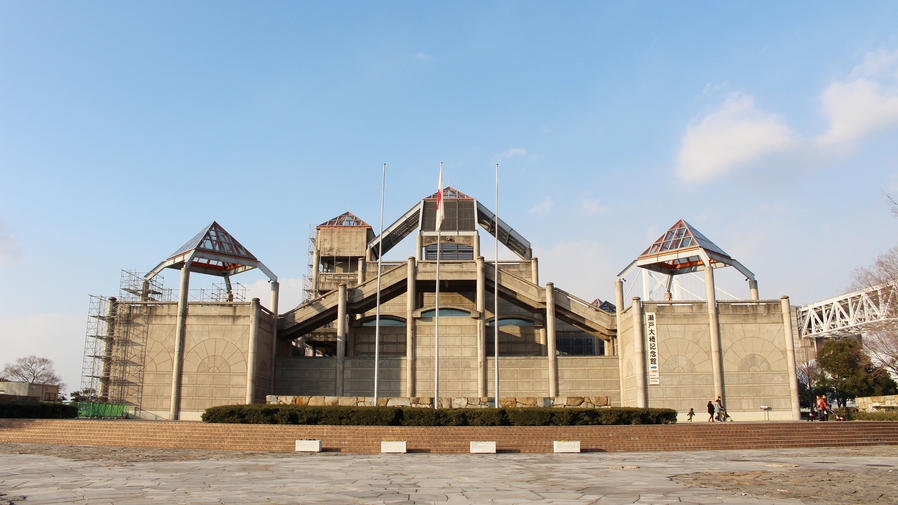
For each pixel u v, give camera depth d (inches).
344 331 2276.1
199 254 2196.1
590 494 657.0
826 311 4323.3
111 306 2206.0
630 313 2113.7
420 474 860.6
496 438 1305.4
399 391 2241.6
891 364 2684.5
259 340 2144.4
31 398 2119.8
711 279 2068.2
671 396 1999.3
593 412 1444.4
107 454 1162.0
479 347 2255.2
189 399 2082.9
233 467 951.6
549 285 2281.0
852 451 1261.1
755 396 1990.7
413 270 2306.8
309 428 1328.7
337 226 3250.5
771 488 705.6
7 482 747.4
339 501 604.7
